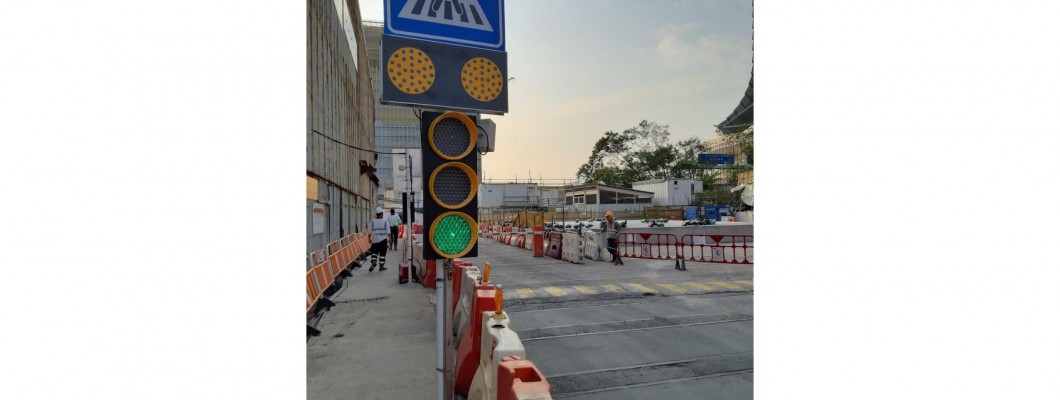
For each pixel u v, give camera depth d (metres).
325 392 4.11
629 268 13.44
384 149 75.88
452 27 3.04
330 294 8.73
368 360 4.95
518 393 2.01
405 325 6.40
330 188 11.91
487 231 31.72
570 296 8.77
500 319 3.02
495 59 3.02
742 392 4.23
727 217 46.28
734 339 5.84
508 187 68.69
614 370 4.79
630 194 63.50
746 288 9.55
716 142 83.31
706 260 14.77
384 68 2.67
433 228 2.77
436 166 2.76
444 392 3.07
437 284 3.07
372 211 27.92
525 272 12.52
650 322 6.75
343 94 15.01
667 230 28.94
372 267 12.17
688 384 4.43
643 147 81.12
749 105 58.88
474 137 2.82
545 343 5.73
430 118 2.72
